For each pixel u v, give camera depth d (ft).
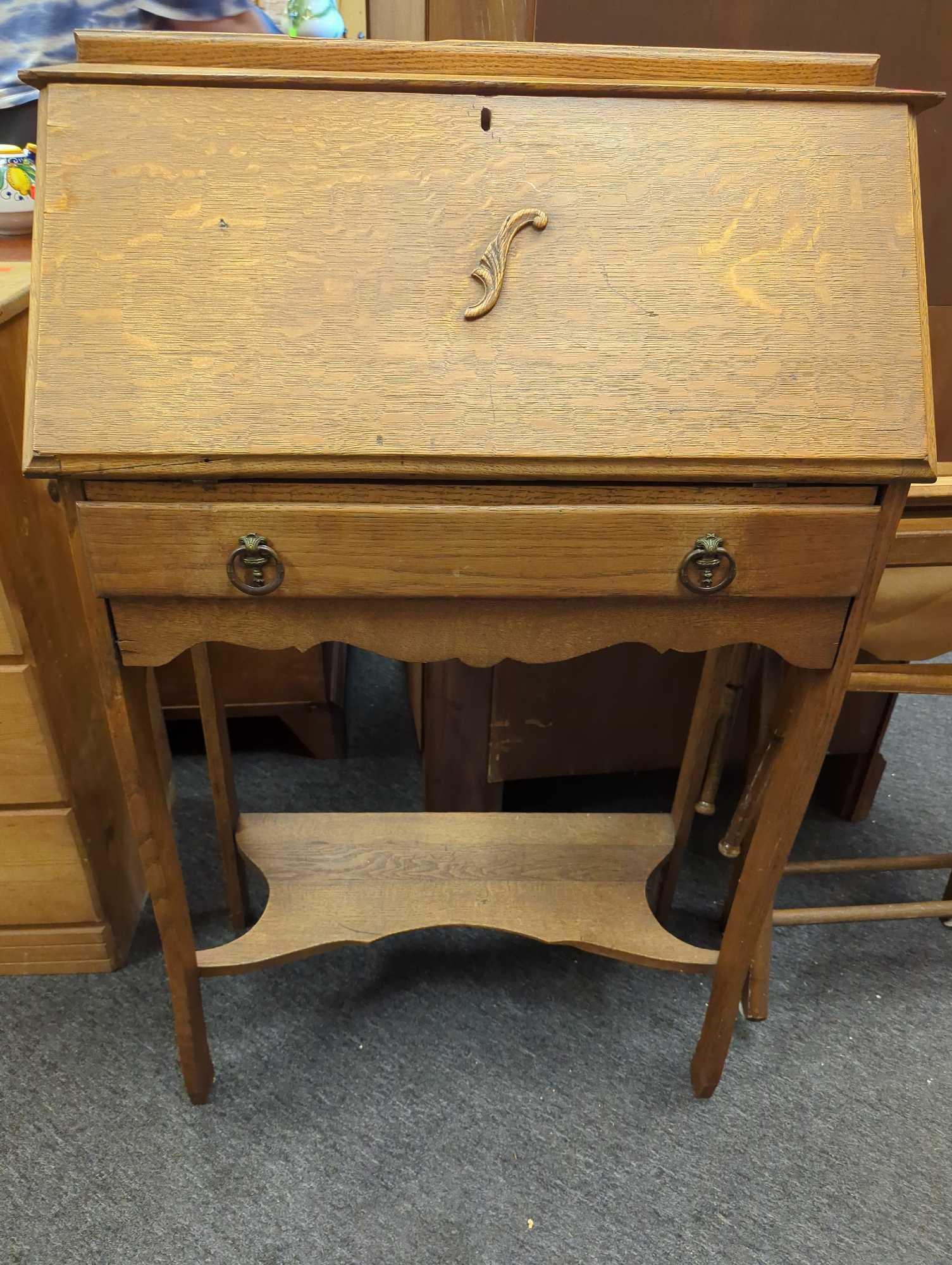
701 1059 3.54
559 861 3.96
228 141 2.27
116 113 2.25
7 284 3.27
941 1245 3.19
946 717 6.31
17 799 3.60
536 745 4.52
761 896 3.11
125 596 2.40
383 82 2.29
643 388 2.30
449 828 4.11
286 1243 3.11
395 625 2.55
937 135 3.79
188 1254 3.07
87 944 4.02
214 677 3.66
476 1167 3.37
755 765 3.84
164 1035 3.83
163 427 2.19
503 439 2.25
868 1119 3.62
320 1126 3.49
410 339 2.27
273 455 2.21
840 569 2.48
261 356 2.24
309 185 2.28
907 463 2.33
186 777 5.47
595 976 4.22
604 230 2.33
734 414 2.31
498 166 2.32
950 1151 3.50
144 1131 3.45
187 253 2.24
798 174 2.38
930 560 3.20
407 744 5.86
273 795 5.32
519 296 2.31
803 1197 3.32
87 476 2.21
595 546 2.40
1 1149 3.37
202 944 4.31
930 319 4.25
